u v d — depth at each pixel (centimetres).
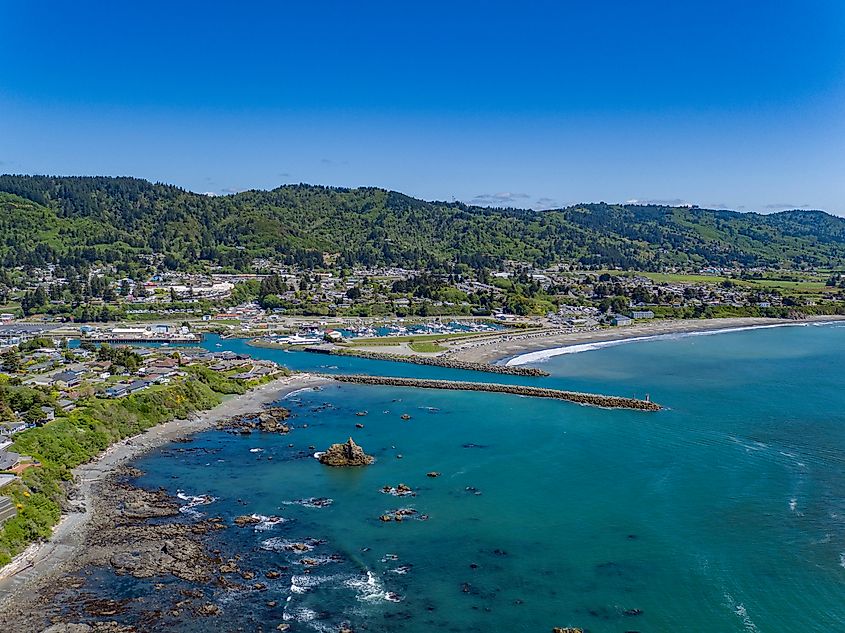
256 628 8481
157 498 12394
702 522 11406
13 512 10562
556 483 13225
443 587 9456
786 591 9312
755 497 12431
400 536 10956
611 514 11769
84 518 11412
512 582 9581
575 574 9788
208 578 9600
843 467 13950
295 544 10644
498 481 13362
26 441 13512
